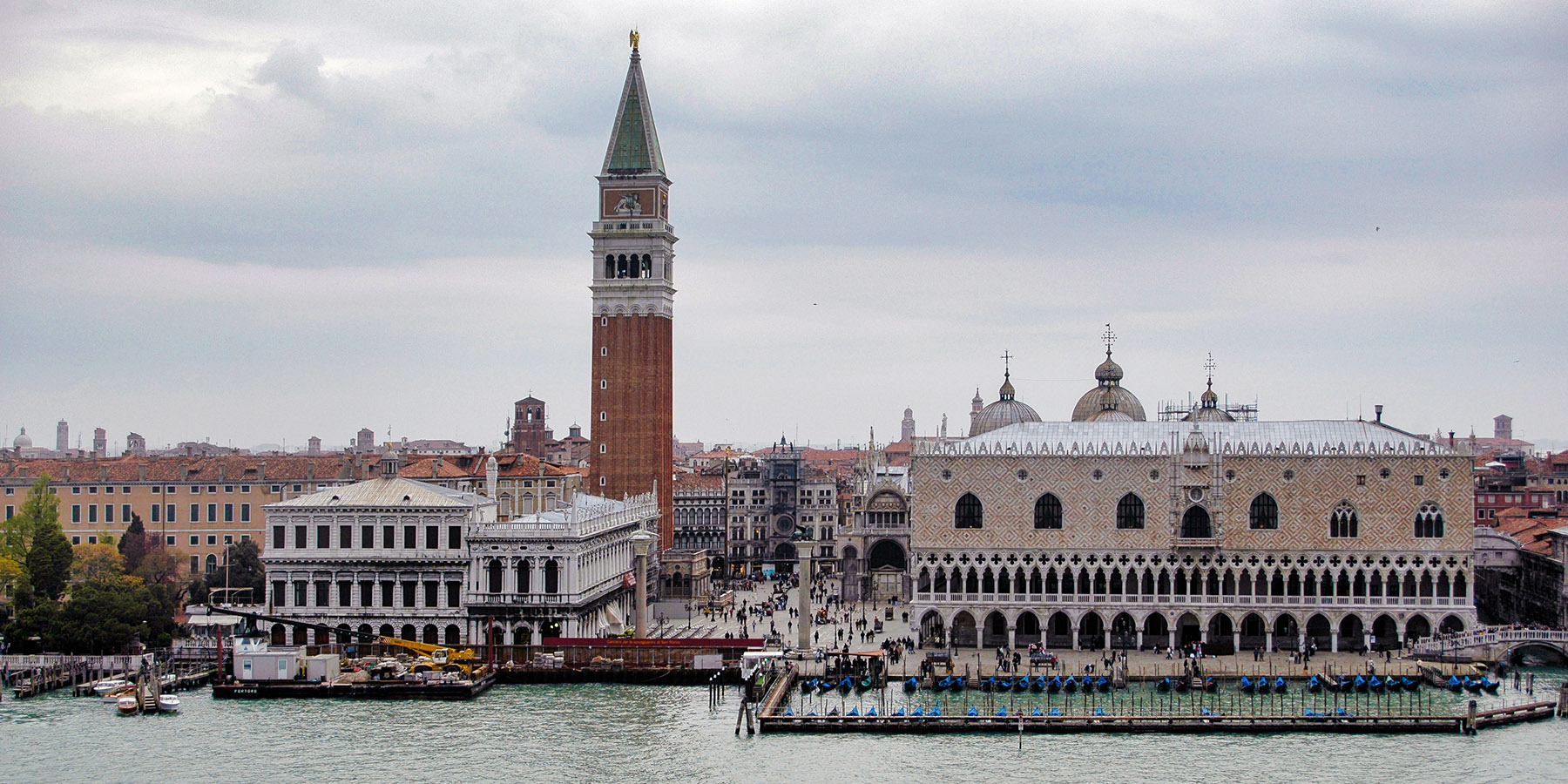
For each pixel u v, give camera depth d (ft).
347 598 612.70
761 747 462.60
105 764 439.63
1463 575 604.08
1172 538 615.57
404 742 467.52
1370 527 609.01
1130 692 537.24
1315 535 611.47
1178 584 619.67
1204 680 545.85
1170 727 484.74
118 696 522.47
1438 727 483.10
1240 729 484.33
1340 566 610.24
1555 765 440.04
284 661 548.72
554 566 608.60
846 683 542.16
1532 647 620.90
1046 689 544.21
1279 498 613.52
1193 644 604.49
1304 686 552.00
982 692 545.03
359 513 612.29
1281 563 612.29
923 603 628.69
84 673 565.12
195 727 488.44
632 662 581.94
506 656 589.73
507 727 491.72
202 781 421.18
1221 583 615.57
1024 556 623.36
